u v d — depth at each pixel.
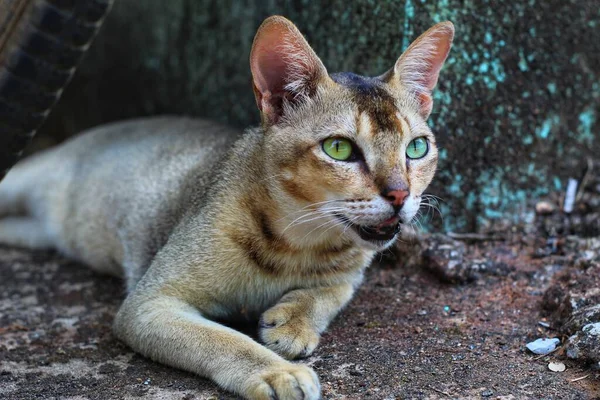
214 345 0.89
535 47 1.07
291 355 0.91
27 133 0.95
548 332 0.94
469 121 1.06
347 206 0.89
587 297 0.94
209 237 0.94
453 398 0.86
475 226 1.08
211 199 0.95
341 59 1.08
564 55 1.08
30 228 1.20
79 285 1.09
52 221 1.18
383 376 0.89
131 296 0.95
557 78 1.08
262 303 0.96
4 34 0.91
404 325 0.96
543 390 0.87
